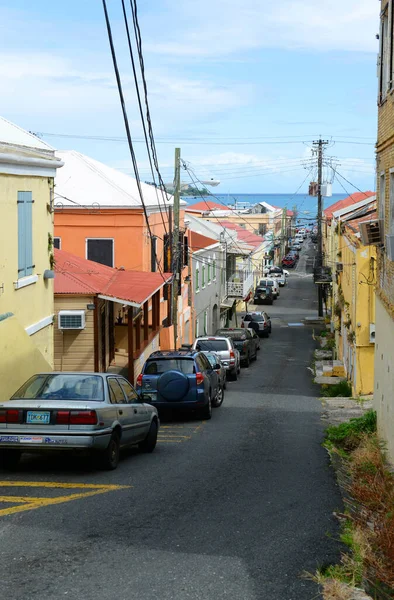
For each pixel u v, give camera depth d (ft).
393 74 45.27
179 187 98.02
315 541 25.76
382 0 49.52
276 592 20.74
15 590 20.13
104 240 100.53
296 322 201.77
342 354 109.29
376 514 30.86
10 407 34.50
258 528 27.22
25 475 35.50
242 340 120.78
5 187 47.32
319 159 181.98
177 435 53.98
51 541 24.52
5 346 45.73
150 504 30.14
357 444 48.62
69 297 72.69
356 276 80.69
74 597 19.80
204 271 159.74
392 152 45.39
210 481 35.65
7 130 55.01
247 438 52.16
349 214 120.88
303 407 72.84
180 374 61.82
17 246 49.73
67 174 104.37
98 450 35.65
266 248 301.84
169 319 112.37
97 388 37.60
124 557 23.18
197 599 20.04
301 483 36.01
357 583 21.90
